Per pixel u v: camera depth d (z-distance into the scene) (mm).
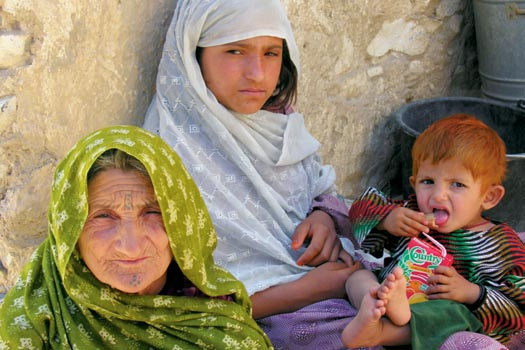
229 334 1848
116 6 2410
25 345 1711
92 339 1747
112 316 1739
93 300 1704
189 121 2482
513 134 3711
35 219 2387
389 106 3719
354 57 3453
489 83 3977
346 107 3477
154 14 2559
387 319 2119
